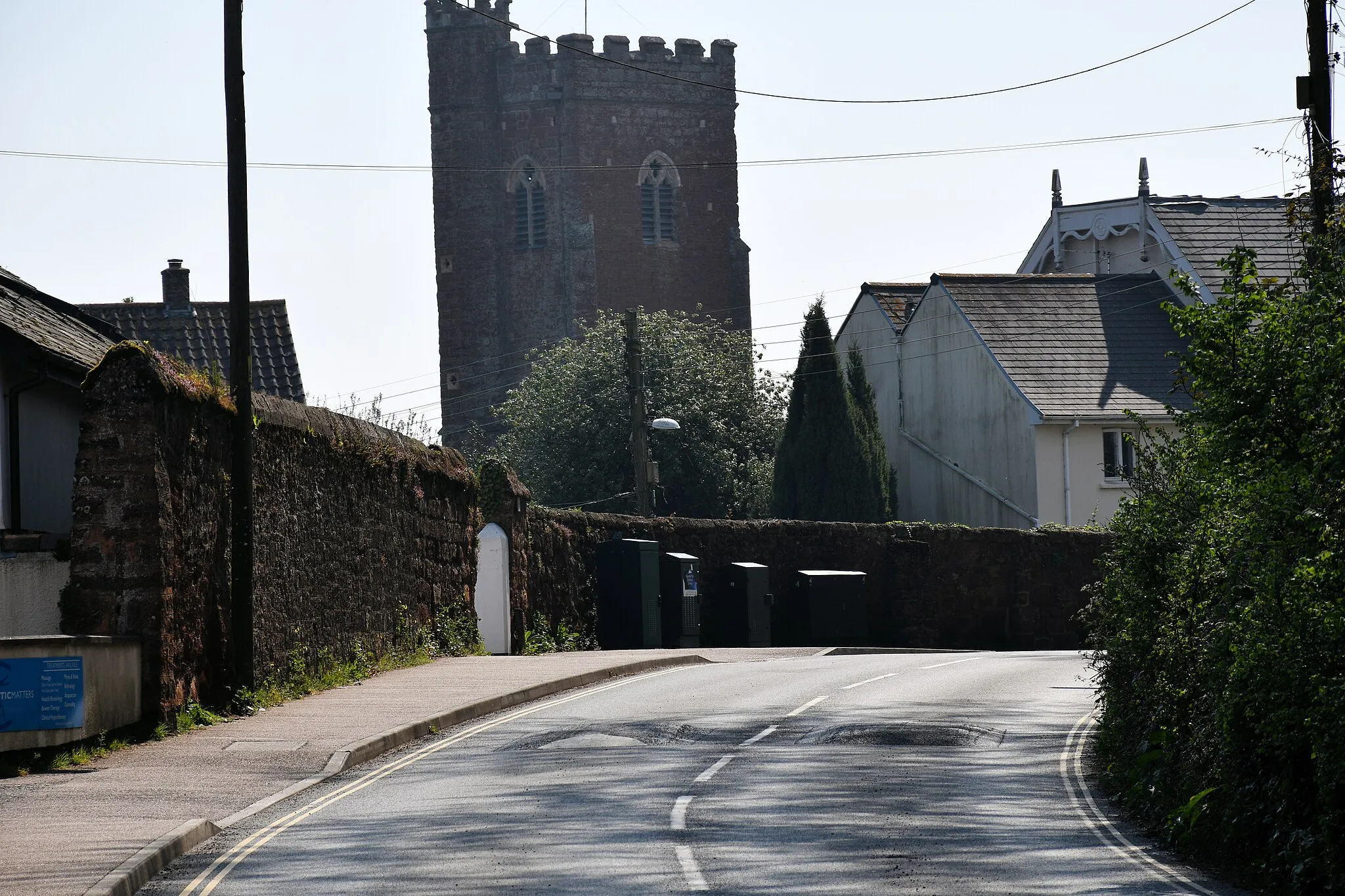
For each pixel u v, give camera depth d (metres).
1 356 33.44
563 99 151.75
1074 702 34.78
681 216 156.12
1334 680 16.70
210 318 65.12
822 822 20.39
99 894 15.76
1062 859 18.28
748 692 37.25
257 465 34.03
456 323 153.50
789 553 63.72
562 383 107.25
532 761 26.39
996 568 67.56
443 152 153.62
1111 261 94.25
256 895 16.30
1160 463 24.97
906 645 64.69
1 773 24.52
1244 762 19.38
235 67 33.03
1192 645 21.72
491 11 153.88
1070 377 83.44
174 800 22.34
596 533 59.44
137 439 28.59
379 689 36.66
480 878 16.88
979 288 89.00
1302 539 17.55
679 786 23.42
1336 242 19.77
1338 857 16.59
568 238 151.25
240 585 31.98
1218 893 16.59
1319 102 28.33
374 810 21.70
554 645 53.91
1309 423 17.33
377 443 42.16
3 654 25.05
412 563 44.94
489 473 52.41
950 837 19.48
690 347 110.31
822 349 84.62
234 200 32.84
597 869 17.30
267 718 31.33
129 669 27.88
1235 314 18.00
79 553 28.50
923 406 91.50
